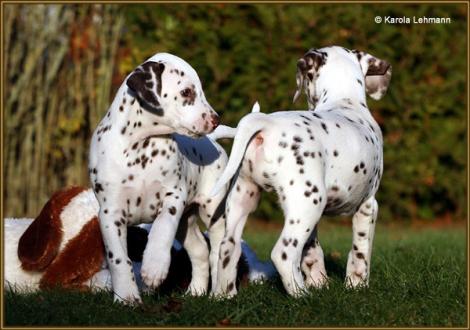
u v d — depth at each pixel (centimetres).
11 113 1284
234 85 1395
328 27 1393
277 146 614
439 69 1493
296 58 1387
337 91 726
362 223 701
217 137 735
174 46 1376
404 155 1483
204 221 722
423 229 1474
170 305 631
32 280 730
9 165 1288
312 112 659
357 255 704
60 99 1330
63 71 1323
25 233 736
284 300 636
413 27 1456
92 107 1331
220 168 727
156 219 650
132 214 659
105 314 608
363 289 672
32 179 1309
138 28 1383
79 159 1345
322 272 700
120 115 648
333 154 632
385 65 763
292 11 1391
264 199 1436
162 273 623
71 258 729
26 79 1284
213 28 1388
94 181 657
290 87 1381
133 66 1345
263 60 1388
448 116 1516
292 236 609
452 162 1535
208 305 624
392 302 636
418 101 1474
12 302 648
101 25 1329
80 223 735
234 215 643
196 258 728
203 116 632
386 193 1492
